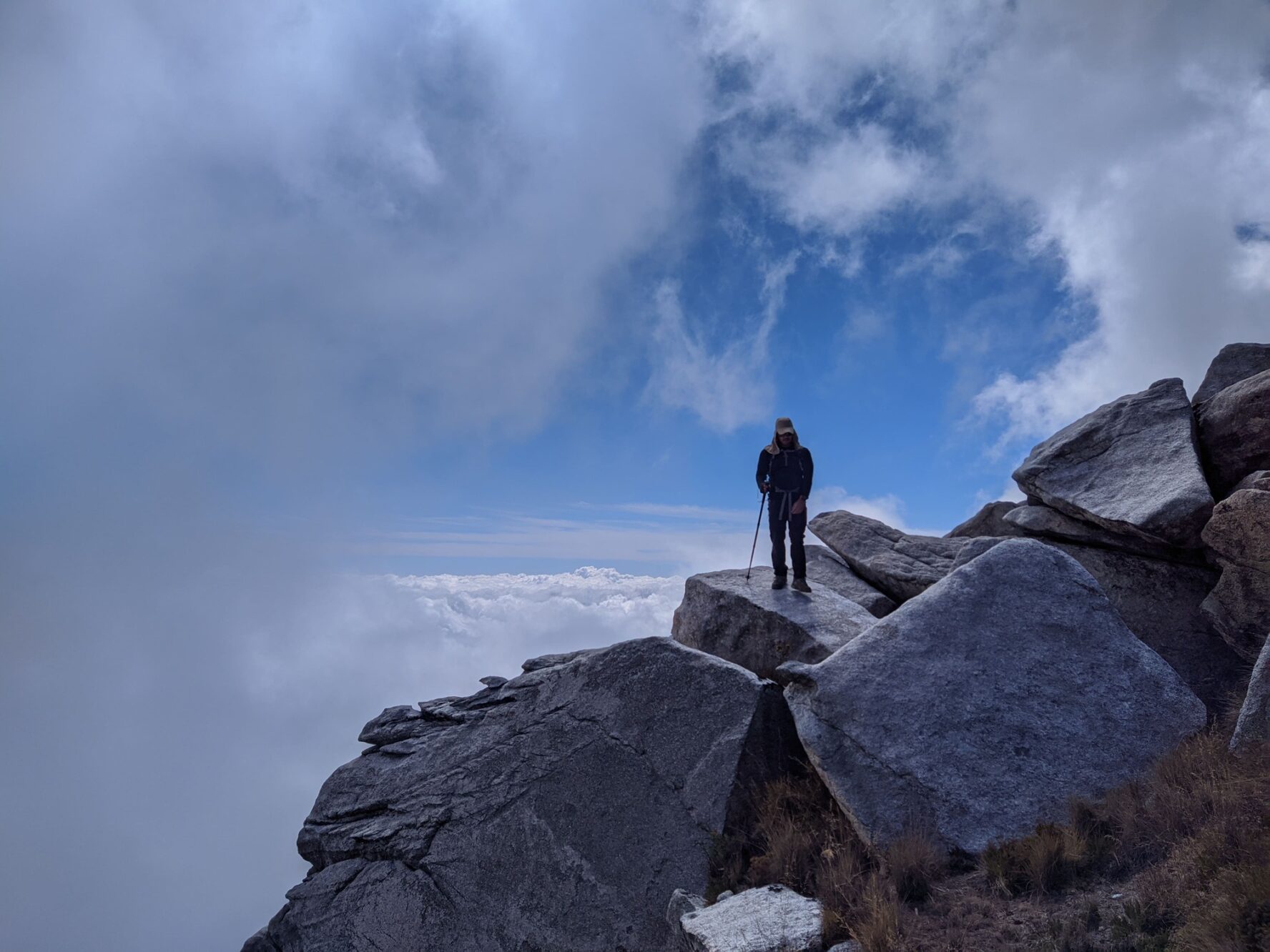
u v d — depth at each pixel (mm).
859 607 8594
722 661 7148
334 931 7484
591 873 6688
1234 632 6539
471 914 7012
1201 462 7938
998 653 6359
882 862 5301
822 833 5863
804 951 4648
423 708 9164
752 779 6523
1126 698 6047
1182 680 6480
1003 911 4621
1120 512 7551
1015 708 6070
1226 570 6633
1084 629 6441
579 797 7074
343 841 8016
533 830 7121
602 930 6410
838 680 6367
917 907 4938
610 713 7344
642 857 6539
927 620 6586
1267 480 6703
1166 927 3863
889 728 6062
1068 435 8930
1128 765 5715
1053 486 8367
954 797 5676
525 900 6852
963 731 5988
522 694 8180
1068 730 5934
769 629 8422
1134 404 8609
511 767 7582
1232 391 7895
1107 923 4133
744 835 6273
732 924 5113
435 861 7398
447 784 7832
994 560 6863
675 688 7156
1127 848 4840
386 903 7398
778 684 7387
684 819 6527
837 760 6023
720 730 6762
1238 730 5203
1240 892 3600
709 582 9391
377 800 8125
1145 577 7590
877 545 9938
